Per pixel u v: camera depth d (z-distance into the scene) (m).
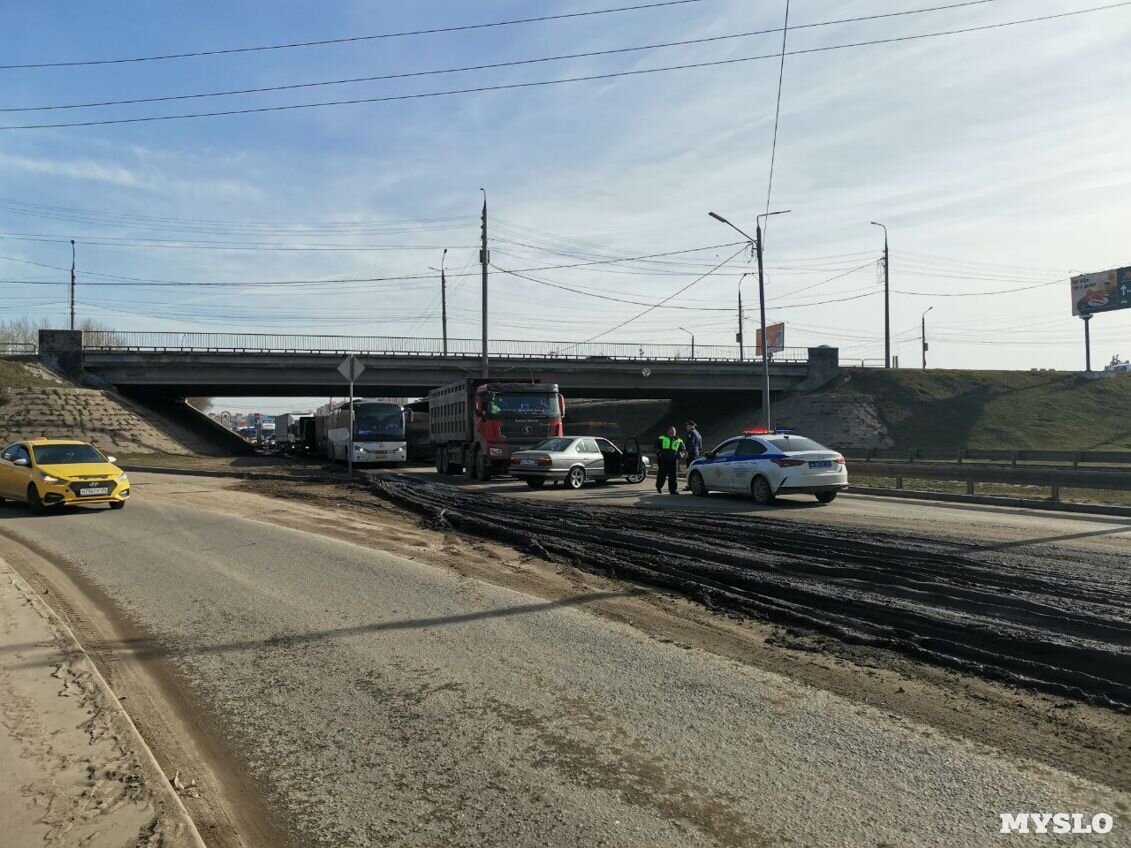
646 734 4.74
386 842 3.63
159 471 28.42
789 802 3.90
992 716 4.98
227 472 27.30
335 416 41.84
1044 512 15.72
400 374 53.03
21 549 12.00
